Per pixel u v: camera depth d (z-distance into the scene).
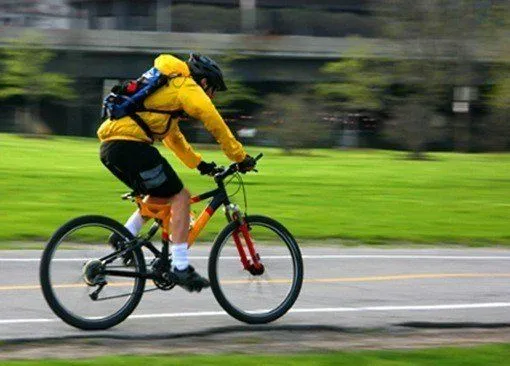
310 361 15.19
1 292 21.94
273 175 52.91
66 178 46.69
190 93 18.17
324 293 22.89
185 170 54.34
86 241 18.50
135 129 18.20
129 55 124.38
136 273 18.62
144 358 15.29
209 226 33.53
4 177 46.09
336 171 58.22
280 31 129.50
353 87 96.81
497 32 94.88
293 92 107.25
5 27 109.00
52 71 117.81
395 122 88.62
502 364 15.14
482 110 103.75
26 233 31.44
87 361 14.98
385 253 30.25
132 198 18.78
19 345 17.06
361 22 127.94
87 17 125.50
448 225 36.78
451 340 18.17
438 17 93.75
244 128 112.81
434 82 94.12
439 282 24.94
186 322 19.28
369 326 19.31
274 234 19.70
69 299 18.27
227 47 126.00
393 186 49.28
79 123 119.12
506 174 59.66
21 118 111.19
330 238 33.41
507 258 30.03
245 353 16.50
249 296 19.38
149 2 127.62
